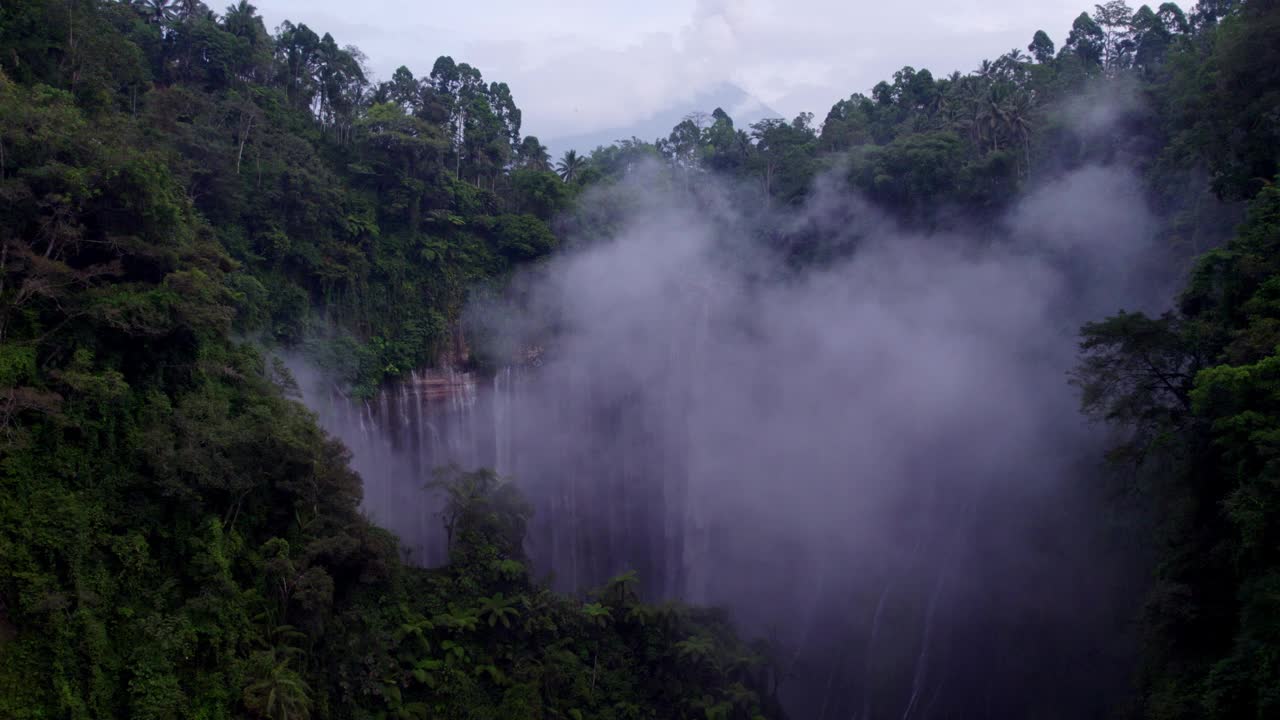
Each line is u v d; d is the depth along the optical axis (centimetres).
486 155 8050
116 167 3256
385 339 6500
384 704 3669
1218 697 2677
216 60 6781
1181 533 3409
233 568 3362
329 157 6788
